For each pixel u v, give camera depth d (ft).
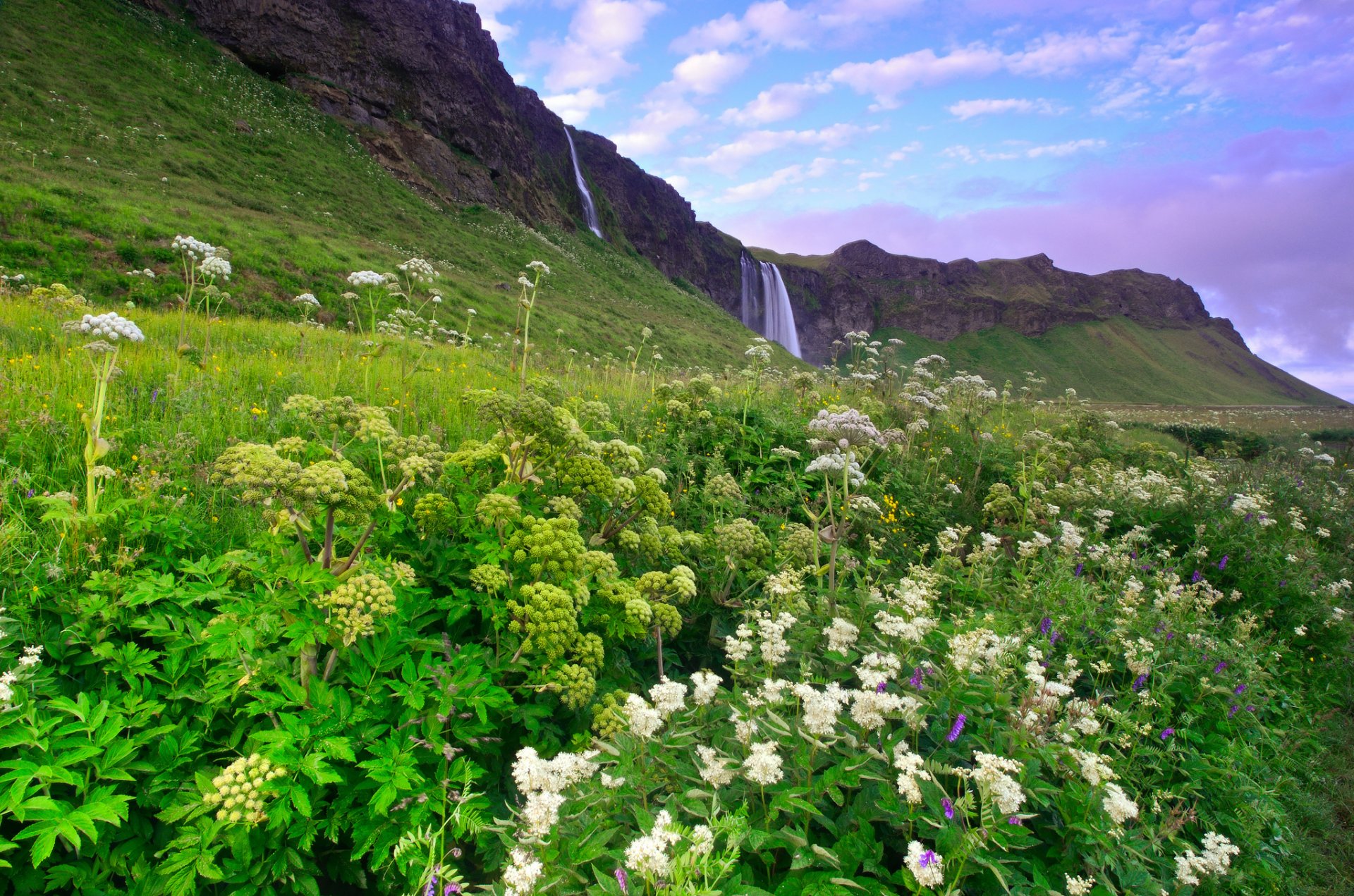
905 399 36.70
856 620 15.34
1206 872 10.17
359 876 9.82
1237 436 70.13
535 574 13.58
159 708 9.94
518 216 291.79
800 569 18.21
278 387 25.23
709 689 10.54
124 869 8.93
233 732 10.36
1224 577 25.44
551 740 12.26
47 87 146.92
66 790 9.15
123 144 141.69
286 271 101.71
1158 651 15.97
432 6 286.46
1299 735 17.53
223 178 151.84
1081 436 45.47
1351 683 22.25
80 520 11.80
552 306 168.04
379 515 12.33
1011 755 10.98
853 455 19.02
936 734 11.46
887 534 23.65
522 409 15.49
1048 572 20.18
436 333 53.88
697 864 7.34
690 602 17.53
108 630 10.95
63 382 21.31
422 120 267.18
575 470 15.90
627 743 10.03
